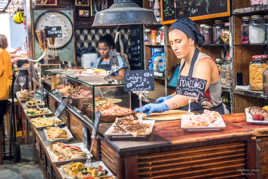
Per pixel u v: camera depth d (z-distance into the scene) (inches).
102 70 142.8
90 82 102.3
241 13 131.7
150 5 211.6
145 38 215.5
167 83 191.9
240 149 78.2
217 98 105.1
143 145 69.2
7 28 492.1
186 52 99.7
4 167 174.4
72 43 225.9
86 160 94.3
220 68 149.1
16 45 485.7
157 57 203.6
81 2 225.9
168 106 96.1
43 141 122.0
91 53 227.6
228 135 75.2
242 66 139.0
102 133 81.9
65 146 105.4
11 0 300.7
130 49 238.2
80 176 81.9
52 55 219.1
